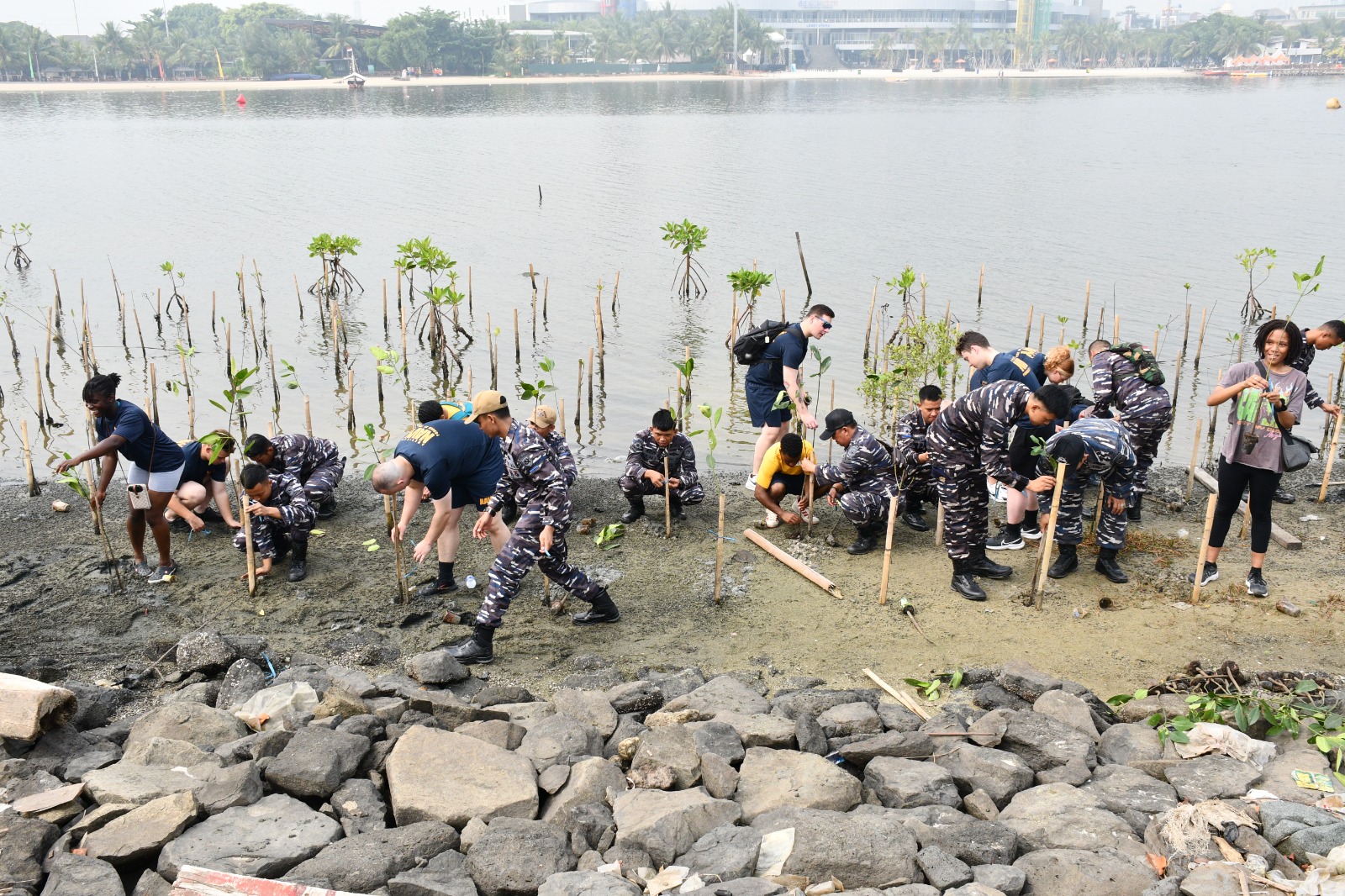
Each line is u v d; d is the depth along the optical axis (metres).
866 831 5.46
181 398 17.23
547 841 5.50
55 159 54.41
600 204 38.59
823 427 16.02
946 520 9.35
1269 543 9.95
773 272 26.66
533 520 8.33
